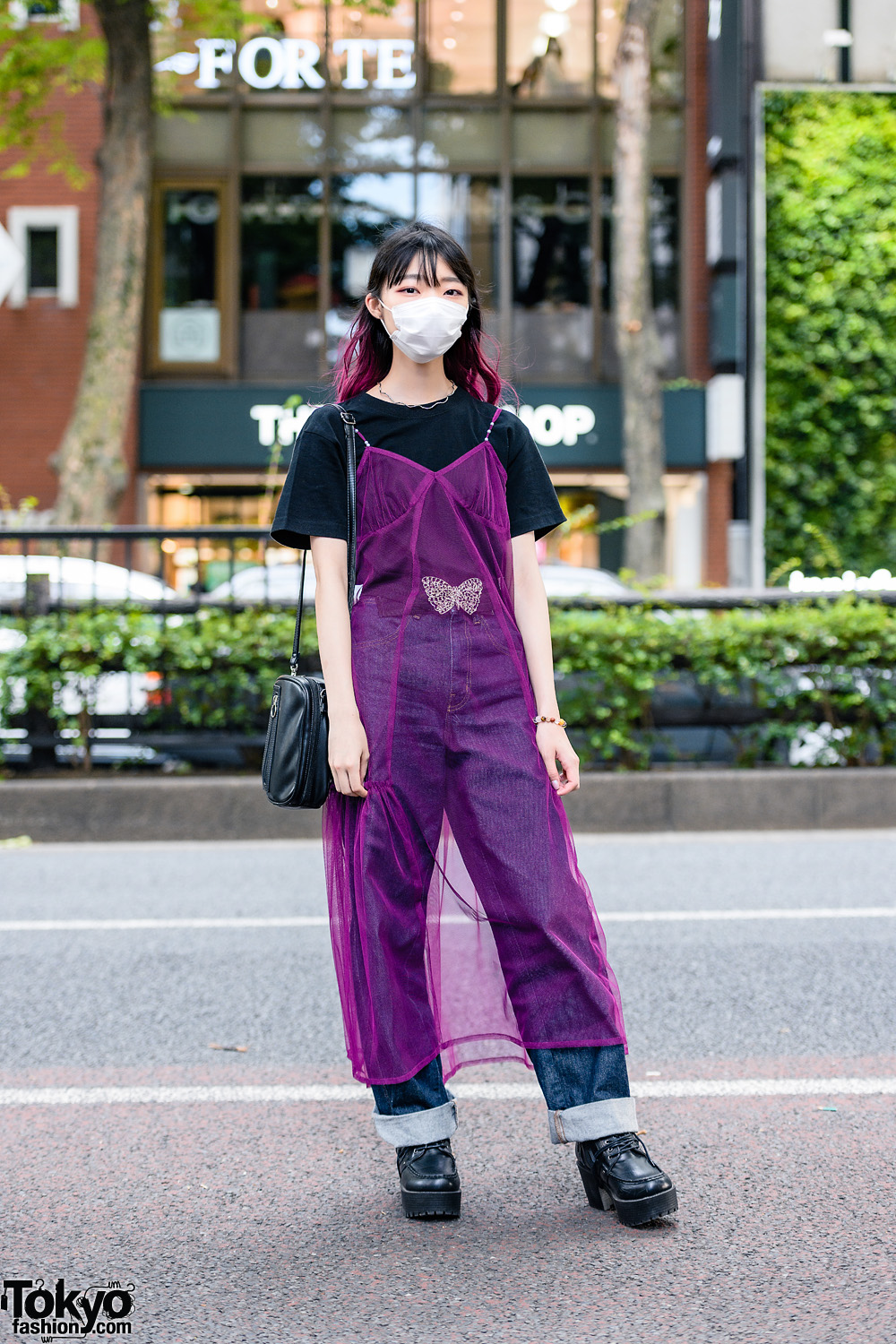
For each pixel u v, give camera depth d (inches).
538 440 680.4
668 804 288.8
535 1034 90.4
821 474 735.7
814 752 303.3
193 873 245.8
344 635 91.8
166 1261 85.0
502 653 92.9
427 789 91.4
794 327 730.2
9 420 676.7
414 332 90.3
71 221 674.8
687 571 700.0
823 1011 147.6
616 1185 88.4
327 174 685.3
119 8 460.8
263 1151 106.1
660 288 698.8
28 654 297.1
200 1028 143.6
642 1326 74.5
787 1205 92.8
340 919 93.4
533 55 687.7
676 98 693.9
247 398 674.8
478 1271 82.4
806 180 723.4
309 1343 73.1
